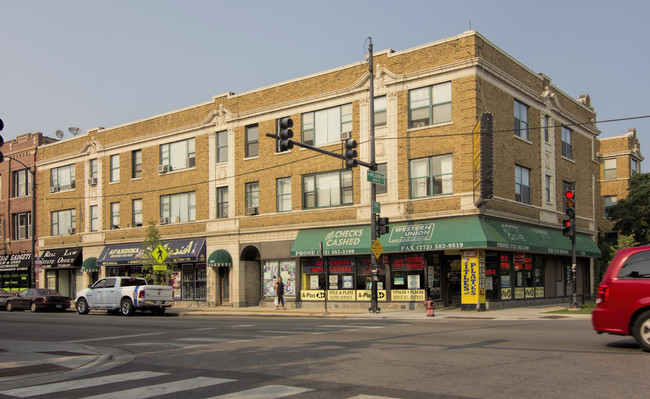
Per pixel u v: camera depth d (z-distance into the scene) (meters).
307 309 30.48
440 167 27.66
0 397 8.62
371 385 8.68
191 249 36.16
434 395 7.87
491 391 8.00
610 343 12.62
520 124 30.47
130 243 40.31
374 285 26.48
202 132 36.97
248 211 33.88
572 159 36.38
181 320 25.19
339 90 30.75
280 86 33.38
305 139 32.22
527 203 30.52
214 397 8.13
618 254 11.84
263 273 33.62
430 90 28.16
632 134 48.19
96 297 31.27
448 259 29.27
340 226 30.50
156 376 10.16
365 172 29.73
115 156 42.19
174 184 38.16
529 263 30.88
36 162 47.81
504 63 29.22
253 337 16.22
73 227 44.72
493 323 19.47
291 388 8.60
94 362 12.16
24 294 36.12
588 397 7.52
